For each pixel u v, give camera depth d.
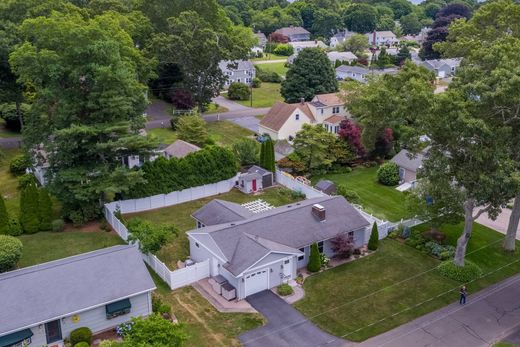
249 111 82.81
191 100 75.81
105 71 38.91
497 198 31.56
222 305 31.33
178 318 29.81
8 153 58.25
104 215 43.06
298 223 36.62
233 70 101.06
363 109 59.16
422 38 160.88
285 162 53.75
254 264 31.45
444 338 28.78
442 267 35.72
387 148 58.72
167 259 36.72
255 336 28.42
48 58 39.78
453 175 32.66
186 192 47.28
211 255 34.03
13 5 65.88
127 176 40.38
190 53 71.25
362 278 34.81
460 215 36.38
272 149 51.75
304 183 49.59
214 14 85.19
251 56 133.50
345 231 37.28
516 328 29.80
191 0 83.62
